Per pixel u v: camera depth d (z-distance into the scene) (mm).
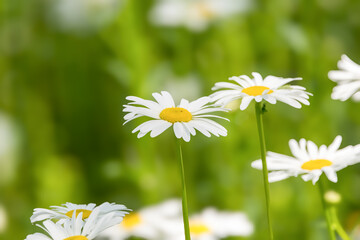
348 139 1415
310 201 1293
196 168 1431
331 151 845
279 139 1383
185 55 1498
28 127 1514
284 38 1473
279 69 1482
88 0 1488
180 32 1495
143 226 1058
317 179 823
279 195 1307
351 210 1341
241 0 1492
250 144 1350
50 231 792
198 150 1434
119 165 1345
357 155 836
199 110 808
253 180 1345
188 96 1464
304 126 1386
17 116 1540
